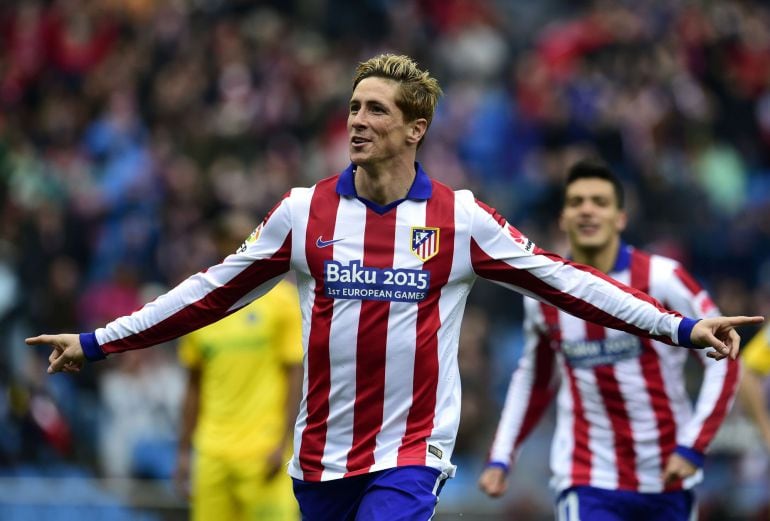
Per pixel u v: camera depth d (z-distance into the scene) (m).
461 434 37.53
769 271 50.38
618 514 21.41
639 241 48.16
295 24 57.53
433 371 16.77
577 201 22.09
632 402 21.42
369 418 16.75
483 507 35.34
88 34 54.75
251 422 27.78
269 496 27.59
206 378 28.11
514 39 61.41
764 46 59.88
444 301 16.88
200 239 44.44
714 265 49.56
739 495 34.56
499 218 16.92
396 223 16.75
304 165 50.12
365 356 16.66
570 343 21.80
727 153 55.72
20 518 32.78
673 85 55.09
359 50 56.69
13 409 36.03
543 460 37.03
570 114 52.16
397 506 16.20
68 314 40.78
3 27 55.25
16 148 48.12
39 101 53.59
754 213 51.78
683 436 21.39
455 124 53.44
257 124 50.84
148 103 51.78
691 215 49.81
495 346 44.22
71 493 32.91
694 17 59.78
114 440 37.41
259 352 27.86
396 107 16.69
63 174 48.56
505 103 55.53
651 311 16.39
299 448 17.12
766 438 23.58
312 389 16.97
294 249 16.86
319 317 16.81
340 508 17.00
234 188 46.94
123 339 16.80
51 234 44.88
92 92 51.34
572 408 21.91
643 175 50.19
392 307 16.66
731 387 21.48
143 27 55.09
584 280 16.69
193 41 53.44
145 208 46.69
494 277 16.91
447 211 16.83
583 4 66.62
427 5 60.91
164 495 32.94
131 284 42.97
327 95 52.03
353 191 16.89
